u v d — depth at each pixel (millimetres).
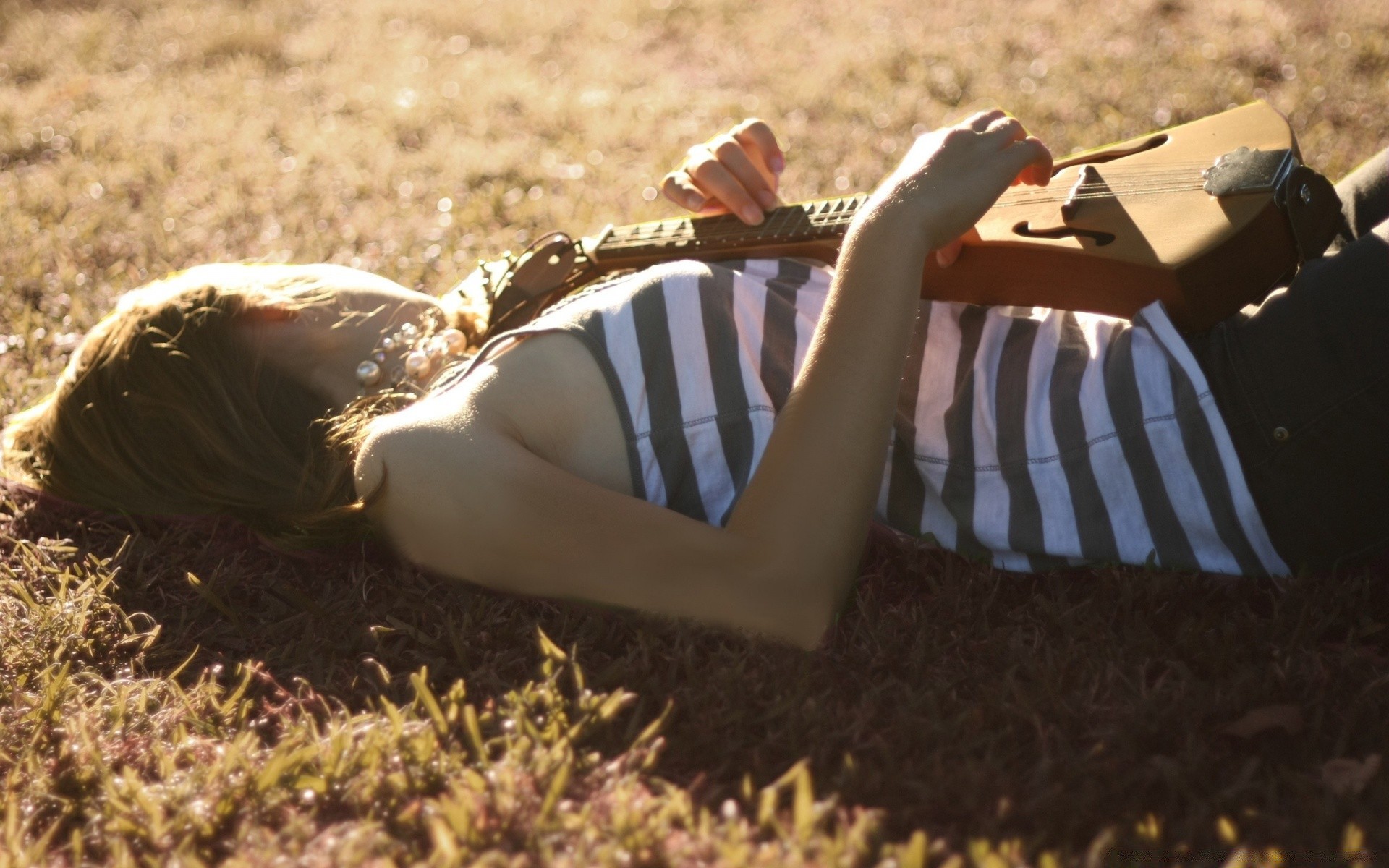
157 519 1812
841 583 1405
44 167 3756
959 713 1345
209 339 1679
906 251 1471
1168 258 1573
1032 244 1641
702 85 4535
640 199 3412
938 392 1679
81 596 1630
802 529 1374
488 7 5688
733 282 1660
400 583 1659
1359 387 1445
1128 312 1648
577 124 4137
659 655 1449
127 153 3812
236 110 4312
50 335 2633
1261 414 1505
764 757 1283
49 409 1830
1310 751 1240
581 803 1208
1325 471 1483
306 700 1443
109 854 1208
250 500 1694
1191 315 1611
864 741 1308
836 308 1462
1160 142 1856
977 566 1638
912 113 3984
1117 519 1576
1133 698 1327
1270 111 1796
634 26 5332
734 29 5195
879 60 4547
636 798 1188
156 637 1582
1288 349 1492
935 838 1154
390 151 3848
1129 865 1117
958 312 1730
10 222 3238
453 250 3100
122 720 1399
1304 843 1108
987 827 1144
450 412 1492
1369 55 4039
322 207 3389
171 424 1699
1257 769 1231
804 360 1576
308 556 1727
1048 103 3908
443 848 1119
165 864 1179
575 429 1552
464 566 1495
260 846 1177
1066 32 4684
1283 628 1452
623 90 4531
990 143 1576
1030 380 1643
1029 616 1536
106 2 5684
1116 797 1188
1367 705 1296
